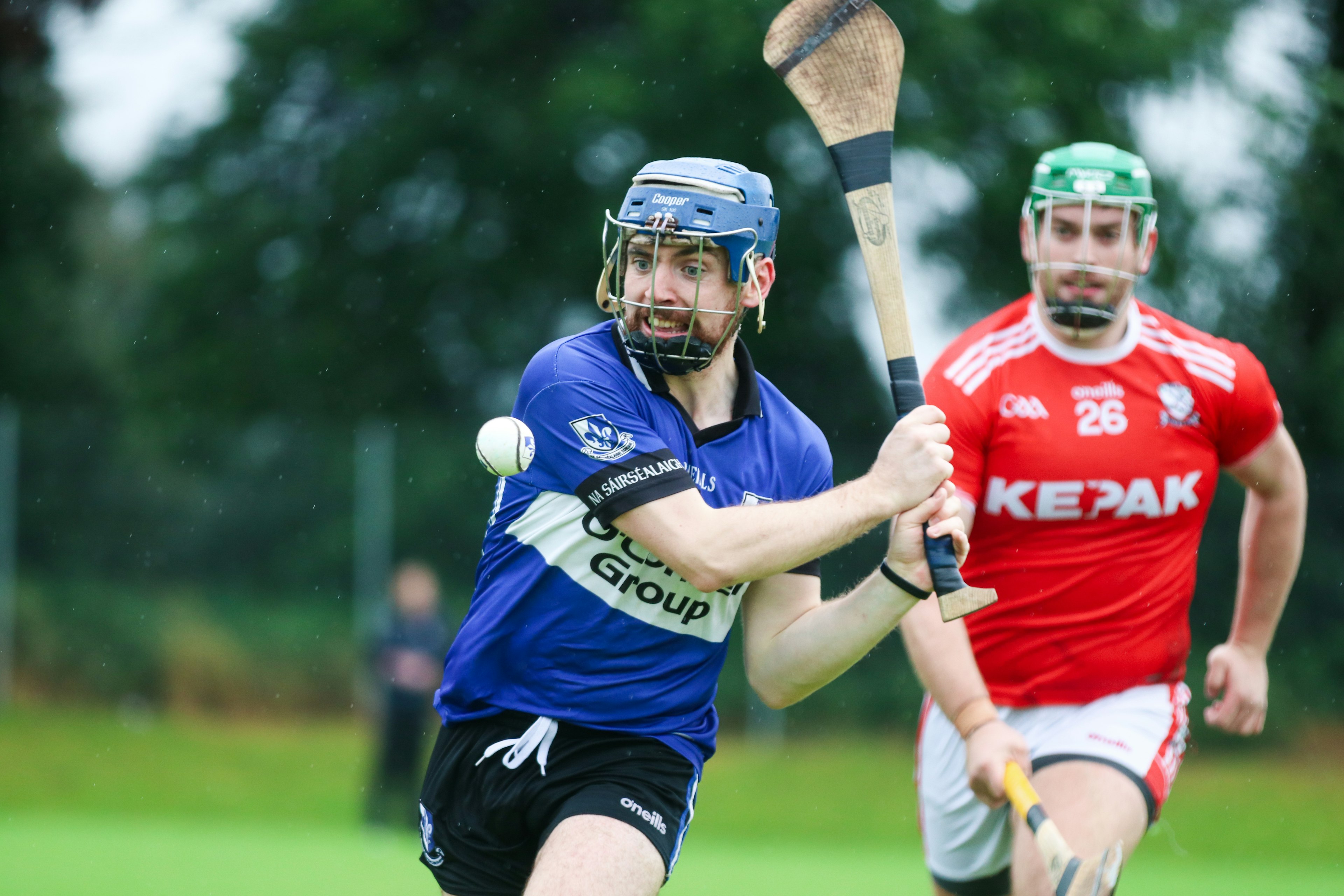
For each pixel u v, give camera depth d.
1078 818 13.86
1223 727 15.94
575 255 59.50
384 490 43.06
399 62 63.50
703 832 37.91
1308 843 37.50
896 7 54.00
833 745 41.47
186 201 65.31
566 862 10.70
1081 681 14.91
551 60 62.06
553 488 11.45
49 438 44.53
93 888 24.03
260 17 64.00
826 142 12.38
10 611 43.91
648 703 11.66
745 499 11.66
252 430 43.88
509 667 11.77
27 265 76.00
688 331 11.08
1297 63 59.25
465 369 64.62
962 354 14.84
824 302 59.38
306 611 43.22
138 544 44.09
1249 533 15.64
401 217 63.12
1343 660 43.34
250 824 37.91
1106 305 14.21
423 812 12.27
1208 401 14.57
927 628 14.34
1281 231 58.09
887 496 11.05
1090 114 56.22
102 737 42.44
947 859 16.06
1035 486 14.60
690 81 55.28
